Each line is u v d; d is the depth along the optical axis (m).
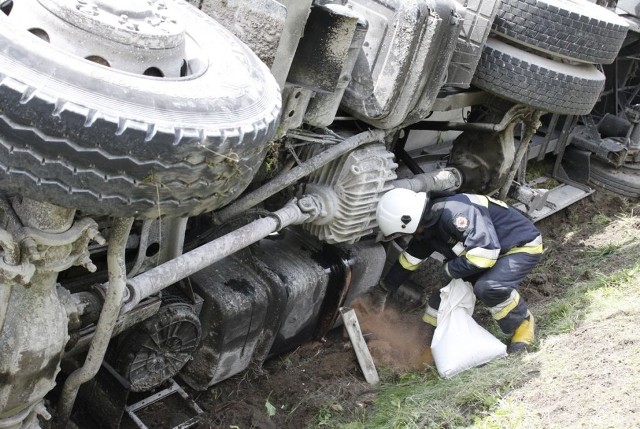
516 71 4.88
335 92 3.68
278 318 3.99
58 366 2.60
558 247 6.31
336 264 4.35
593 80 5.09
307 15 3.19
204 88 2.29
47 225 2.28
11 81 1.87
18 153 1.95
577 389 3.82
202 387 3.86
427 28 3.84
